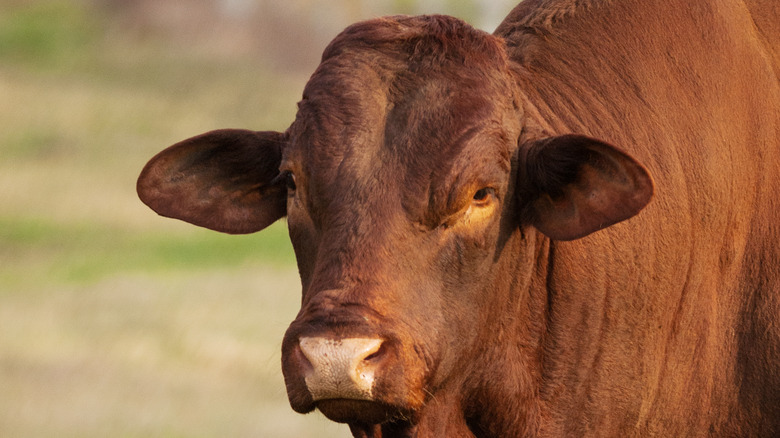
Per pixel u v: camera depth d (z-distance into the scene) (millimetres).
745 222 15000
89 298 45625
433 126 12453
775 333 14773
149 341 38281
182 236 61531
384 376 11695
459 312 12648
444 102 12578
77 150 90250
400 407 11938
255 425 29906
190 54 134875
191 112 109438
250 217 14453
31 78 121312
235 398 32125
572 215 13078
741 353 14953
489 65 13055
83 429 29484
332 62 12969
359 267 11938
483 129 12633
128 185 78312
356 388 11531
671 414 14969
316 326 11602
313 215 12484
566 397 14422
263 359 36125
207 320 41219
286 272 51875
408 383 11961
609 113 14656
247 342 37938
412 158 12328
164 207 14305
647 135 14609
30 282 49406
